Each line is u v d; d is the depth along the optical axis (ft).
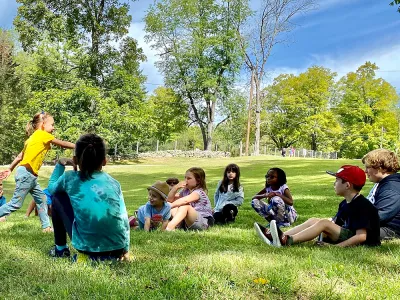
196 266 10.38
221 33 136.46
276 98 175.63
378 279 9.68
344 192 13.98
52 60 98.17
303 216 25.59
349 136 166.61
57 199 11.44
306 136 170.30
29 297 8.14
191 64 136.56
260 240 15.37
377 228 13.67
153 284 8.93
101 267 10.19
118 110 100.07
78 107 98.84
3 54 109.09
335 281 9.48
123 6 102.99
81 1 98.58
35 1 96.73
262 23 130.41
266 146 192.13
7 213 16.85
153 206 18.57
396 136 165.48
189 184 20.42
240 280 9.34
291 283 9.16
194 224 18.88
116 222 10.90
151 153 139.54
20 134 111.86
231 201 23.22
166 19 133.49
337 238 13.83
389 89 165.37
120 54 107.24
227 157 136.05
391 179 15.20
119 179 86.33
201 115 145.59
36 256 11.62
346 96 168.96
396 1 38.14
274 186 21.74
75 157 11.08
